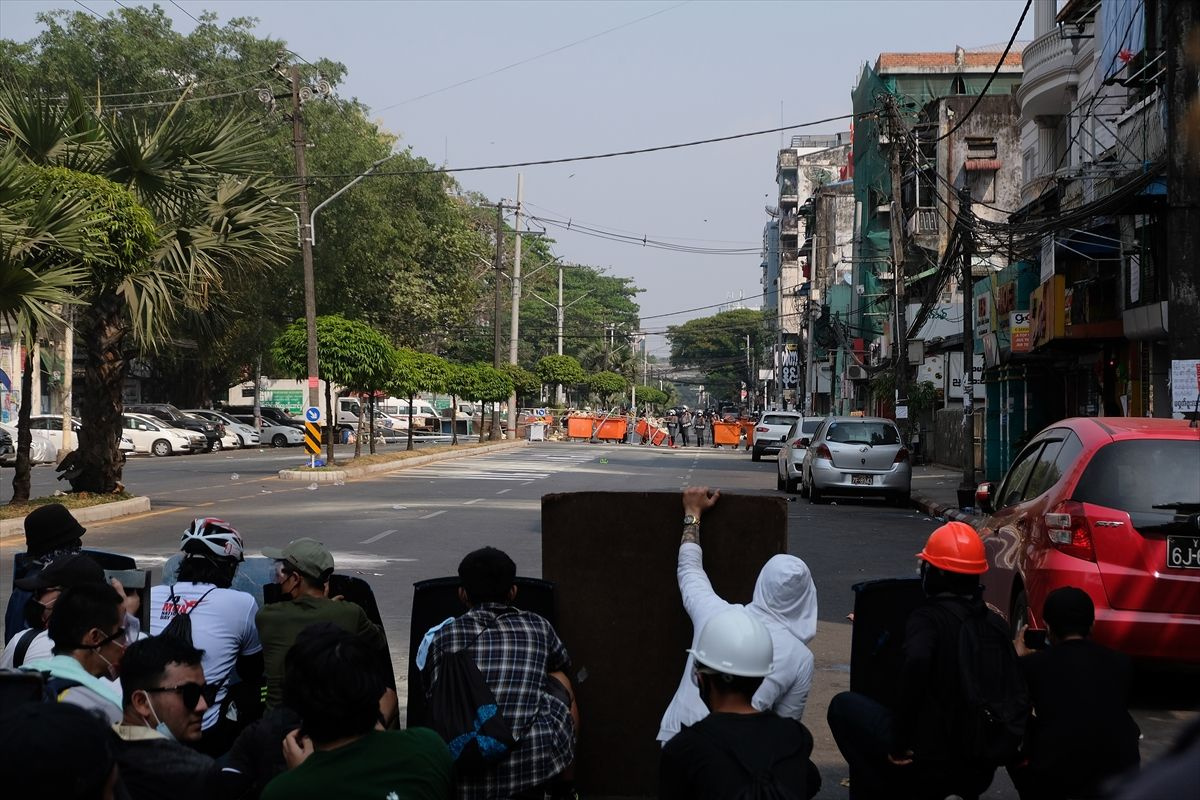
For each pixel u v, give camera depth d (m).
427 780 3.45
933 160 50.09
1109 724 4.82
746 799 3.54
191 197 20.53
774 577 4.66
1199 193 11.30
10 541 16.55
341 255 48.44
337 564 14.38
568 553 5.64
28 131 18.98
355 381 34.62
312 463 31.94
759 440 43.59
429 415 74.25
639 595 5.61
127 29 45.97
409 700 5.48
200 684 3.92
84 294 19.38
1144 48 20.67
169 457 44.53
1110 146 23.88
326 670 3.41
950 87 63.16
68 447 41.19
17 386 48.28
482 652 4.73
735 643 3.77
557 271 120.62
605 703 5.63
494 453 46.59
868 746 4.82
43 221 16.23
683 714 4.88
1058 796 4.86
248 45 47.47
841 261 75.44
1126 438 8.34
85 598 4.26
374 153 49.09
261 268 22.94
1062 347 24.52
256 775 4.27
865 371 58.88
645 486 29.11
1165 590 7.91
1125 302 22.02
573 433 64.56
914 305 47.62
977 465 34.31
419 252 56.97
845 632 10.98
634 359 138.88
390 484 28.56
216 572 5.46
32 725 2.27
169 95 45.19
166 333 20.75
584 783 5.62
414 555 15.24
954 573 4.73
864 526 20.23
